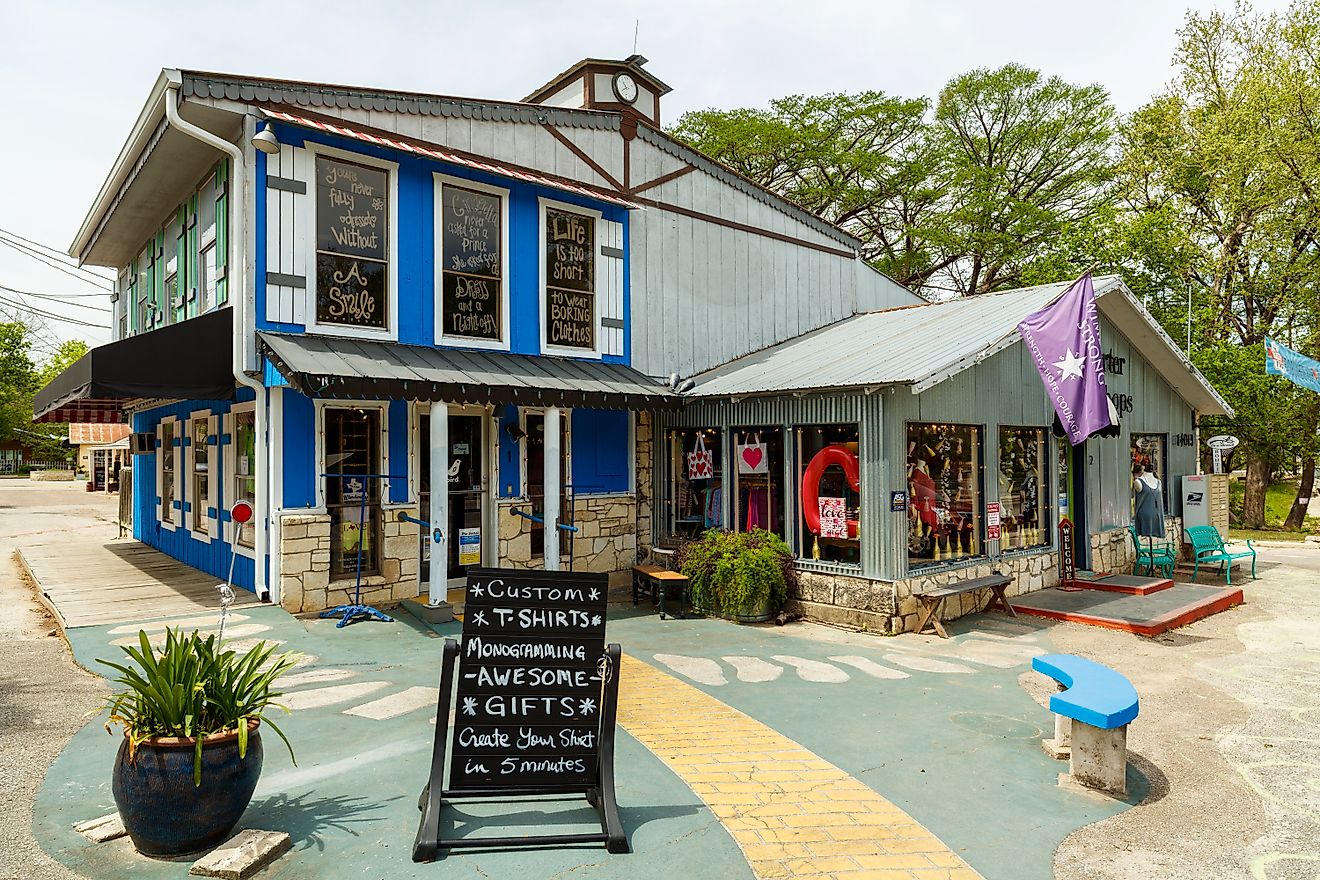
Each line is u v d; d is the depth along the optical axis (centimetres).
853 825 417
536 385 916
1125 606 984
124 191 1129
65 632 752
